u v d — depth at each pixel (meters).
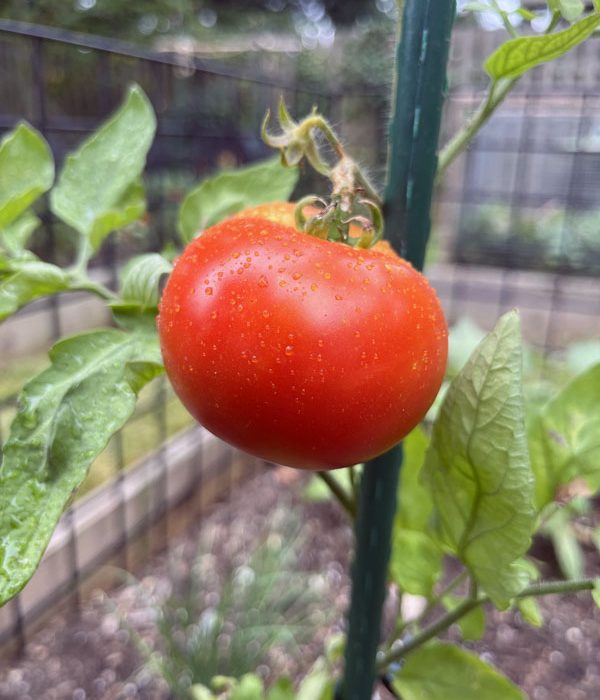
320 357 0.12
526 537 0.14
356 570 0.20
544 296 1.07
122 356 0.15
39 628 0.45
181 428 0.66
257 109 0.91
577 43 0.14
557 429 0.20
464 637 0.22
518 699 0.21
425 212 0.16
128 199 0.20
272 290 0.12
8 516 0.13
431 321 0.13
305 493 0.59
